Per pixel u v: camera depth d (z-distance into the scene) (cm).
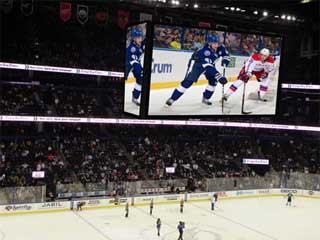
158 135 4784
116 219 3219
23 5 3591
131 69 1210
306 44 4606
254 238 2941
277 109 1422
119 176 3944
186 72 1235
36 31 4653
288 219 3472
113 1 3562
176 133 4888
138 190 3738
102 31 4956
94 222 3120
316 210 3809
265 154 4919
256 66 1362
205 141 4869
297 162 4884
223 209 3675
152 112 1202
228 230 3089
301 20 4238
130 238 2802
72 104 4572
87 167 3956
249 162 4497
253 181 4197
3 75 4403
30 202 3262
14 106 4209
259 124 4503
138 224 3120
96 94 4800
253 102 1375
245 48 1333
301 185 4338
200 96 1272
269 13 3978
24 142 4062
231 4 3325
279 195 4306
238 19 4059
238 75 1329
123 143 4475
